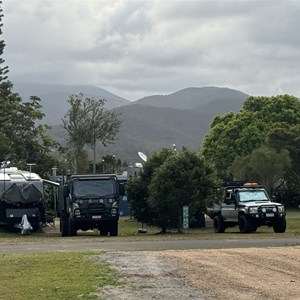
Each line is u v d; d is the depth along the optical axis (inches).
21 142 2800.2
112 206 1263.5
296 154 2773.1
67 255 684.7
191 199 1301.7
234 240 940.6
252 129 3011.8
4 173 1592.0
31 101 2965.1
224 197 1336.1
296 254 656.4
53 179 2159.2
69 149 3243.1
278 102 3147.1
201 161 1320.1
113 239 1024.2
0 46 2391.7
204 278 505.0
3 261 633.6
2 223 1497.3
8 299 431.5
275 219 1238.3
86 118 3238.2
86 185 1267.2
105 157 3764.8
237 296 433.7
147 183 1411.2
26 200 1498.5
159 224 1368.1
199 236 1094.4
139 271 545.6
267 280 494.6
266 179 2586.1
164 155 1443.2
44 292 453.7
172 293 446.0
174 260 612.4
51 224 1763.0
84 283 488.1
